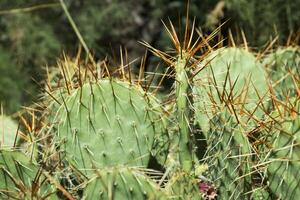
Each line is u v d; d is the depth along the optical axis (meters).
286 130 3.09
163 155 3.39
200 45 3.54
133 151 3.37
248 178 3.21
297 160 3.06
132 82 3.58
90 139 3.36
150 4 9.19
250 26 7.75
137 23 9.57
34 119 3.66
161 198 2.94
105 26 9.37
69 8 9.23
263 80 3.78
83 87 3.40
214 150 3.36
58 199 3.14
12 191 3.04
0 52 8.88
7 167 3.09
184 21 8.60
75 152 3.36
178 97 3.33
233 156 3.21
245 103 3.51
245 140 3.21
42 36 8.95
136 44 9.55
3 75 8.48
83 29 9.19
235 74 3.76
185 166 3.31
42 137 3.51
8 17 9.09
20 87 8.35
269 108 3.67
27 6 9.12
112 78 3.47
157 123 3.41
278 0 7.77
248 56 3.81
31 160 3.15
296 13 7.78
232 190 3.24
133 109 3.39
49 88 3.80
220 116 3.30
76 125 3.37
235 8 7.74
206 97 3.61
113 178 2.92
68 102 3.39
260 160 3.20
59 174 3.29
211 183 3.34
